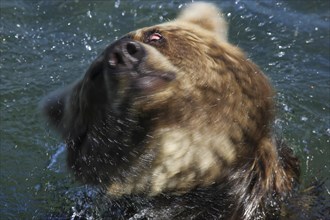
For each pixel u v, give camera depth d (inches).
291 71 779.4
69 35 877.8
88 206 542.9
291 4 924.6
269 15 892.6
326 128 674.8
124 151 451.5
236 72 477.7
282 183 517.3
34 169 636.7
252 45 832.3
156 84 411.2
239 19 880.3
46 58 831.1
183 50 461.4
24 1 944.9
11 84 776.3
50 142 662.5
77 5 929.5
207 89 451.2
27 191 608.7
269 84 509.7
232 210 494.6
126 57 402.3
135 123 428.5
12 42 859.4
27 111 729.6
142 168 460.1
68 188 569.6
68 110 499.5
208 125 450.3
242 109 470.9
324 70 786.2
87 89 437.7
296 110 698.2
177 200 487.8
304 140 647.1
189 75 449.4
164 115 428.5
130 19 900.6
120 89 409.4
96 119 445.1
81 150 486.6
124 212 514.9
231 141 467.8
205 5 567.8
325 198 548.1
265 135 497.0
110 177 479.8
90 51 844.6
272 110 503.8
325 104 716.7
